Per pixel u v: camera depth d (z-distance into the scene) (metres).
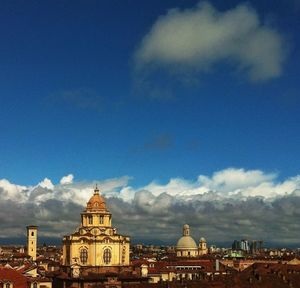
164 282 183.50
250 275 189.38
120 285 184.25
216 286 173.38
